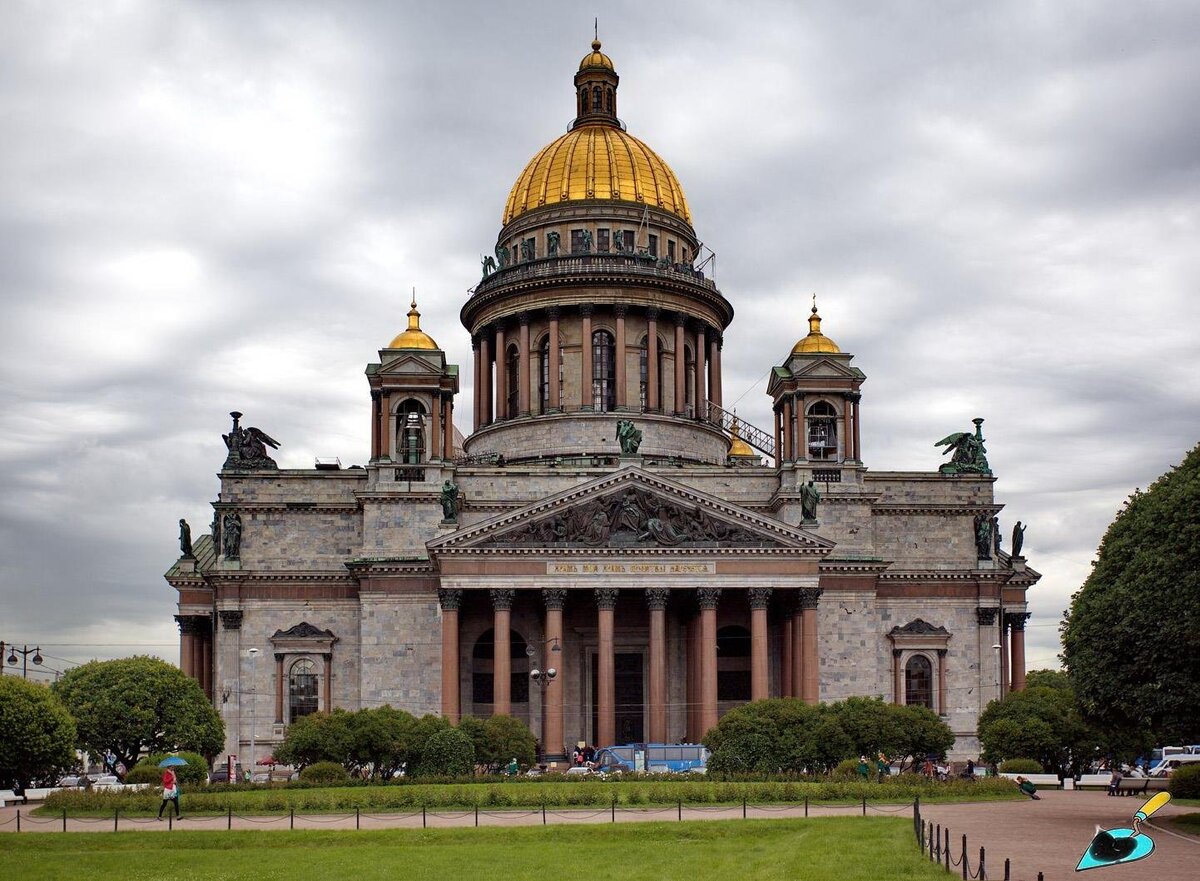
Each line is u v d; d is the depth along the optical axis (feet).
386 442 437.99
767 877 173.47
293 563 442.50
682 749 374.22
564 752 398.21
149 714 362.94
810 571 405.18
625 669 438.40
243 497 444.14
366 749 336.90
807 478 443.32
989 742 373.61
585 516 405.59
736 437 521.65
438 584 414.62
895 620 449.06
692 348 513.86
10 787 325.62
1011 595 480.64
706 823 233.96
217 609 437.99
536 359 499.10
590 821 243.19
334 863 200.95
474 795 277.23
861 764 311.06
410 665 422.00
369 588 425.69
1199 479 234.17
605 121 546.67
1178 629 226.17
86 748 361.51
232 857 208.54
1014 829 216.95
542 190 520.01
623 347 492.54
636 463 412.57
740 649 443.32
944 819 235.81
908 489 458.09
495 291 502.38
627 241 511.40
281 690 433.48
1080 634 248.32
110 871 196.95
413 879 185.98
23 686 321.93
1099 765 423.64
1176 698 228.02
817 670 404.16
